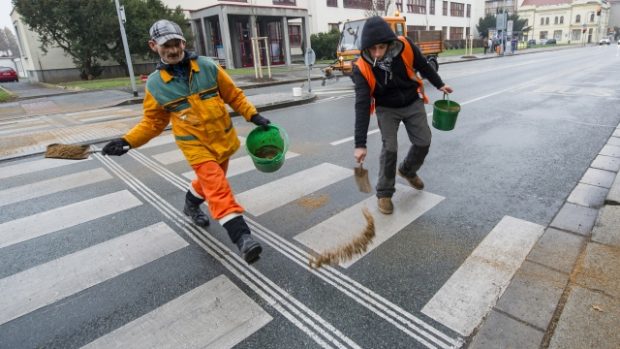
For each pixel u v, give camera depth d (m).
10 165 6.21
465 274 2.82
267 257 3.17
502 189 4.33
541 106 9.23
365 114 3.32
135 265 3.16
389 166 3.64
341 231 3.54
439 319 2.39
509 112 8.66
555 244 3.13
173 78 2.74
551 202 3.94
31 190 5.02
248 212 4.04
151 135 2.96
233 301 2.65
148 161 6.07
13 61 50.09
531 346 2.14
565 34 92.69
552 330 2.24
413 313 2.46
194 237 3.57
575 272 2.71
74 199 4.64
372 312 2.48
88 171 5.71
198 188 3.51
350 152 6.04
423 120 3.65
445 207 3.93
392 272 2.89
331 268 2.98
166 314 2.55
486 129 7.14
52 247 3.51
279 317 2.48
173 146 6.96
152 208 4.26
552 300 2.48
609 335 2.15
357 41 15.06
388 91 3.41
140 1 24.77
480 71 19.64
